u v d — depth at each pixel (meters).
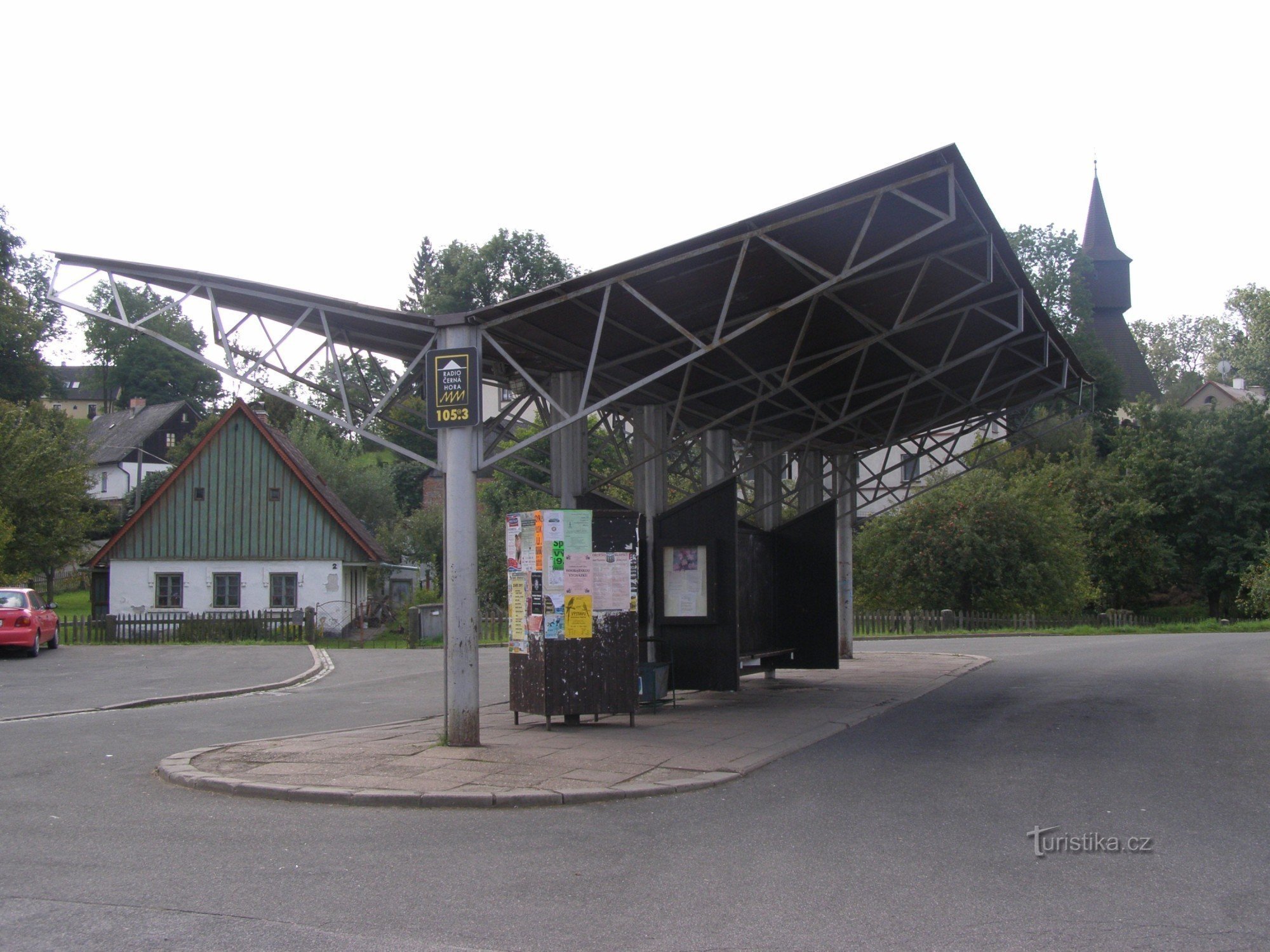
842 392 19.53
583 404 11.21
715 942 5.14
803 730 12.29
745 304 13.59
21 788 8.98
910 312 14.95
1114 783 9.12
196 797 8.66
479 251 69.94
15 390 53.84
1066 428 58.16
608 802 8.49
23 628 25.58
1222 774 9.48
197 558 39.66
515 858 6.71
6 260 52.78
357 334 13.20
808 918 5.50
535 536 12.22
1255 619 50.12
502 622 34.38
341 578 39.28
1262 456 53.66
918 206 10.34
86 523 41.28
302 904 5.70
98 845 7.00
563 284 11.14
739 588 16.86
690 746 10.93
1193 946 5.03
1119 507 52.25
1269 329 85.81
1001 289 13.87
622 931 5.30
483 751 10.52
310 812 8.07
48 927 5.28
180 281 12.11
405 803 8.32
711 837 7.28
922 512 41.09
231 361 12.05
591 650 12.13
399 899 5.83
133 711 15.00
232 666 23.27
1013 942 5.09
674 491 20.62
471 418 11.02
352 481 53.97
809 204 10.59
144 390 91.00
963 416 22.38
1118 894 5.90
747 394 18.41
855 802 8.40
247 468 39.88
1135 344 85.44
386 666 24.25
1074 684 17.66
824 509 19.33
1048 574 41.12
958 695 16.33
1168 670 20.08
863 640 33.28
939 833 7.36
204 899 5.78
